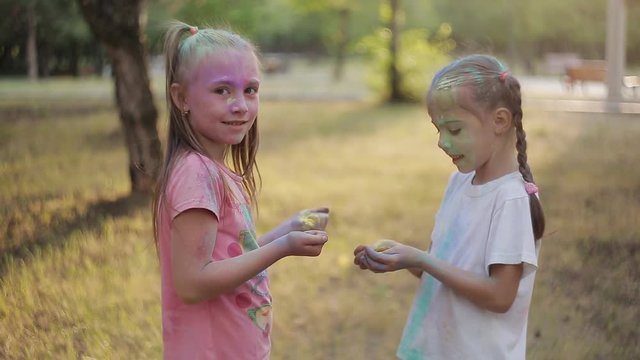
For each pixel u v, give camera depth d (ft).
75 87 78.33
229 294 7.23
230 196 7.23
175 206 6.88
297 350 12.60
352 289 15.61
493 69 7.57
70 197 22.68
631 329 13.04
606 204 21.72
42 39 55.11
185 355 7.13
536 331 13.04
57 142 35.78
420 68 65.51
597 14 128.57
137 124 22.65
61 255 16.37
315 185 26.61
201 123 7.24
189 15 49.32
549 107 53.26
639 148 32.19
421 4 117.91
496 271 7.46
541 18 131.85
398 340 13.08
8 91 70.64
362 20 113.60
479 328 7.63
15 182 25.00
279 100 66.59
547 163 29.17
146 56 22.94
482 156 7.57
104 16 21.93
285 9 110.32
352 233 19.83
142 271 15.65
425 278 8.15
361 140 39.70
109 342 12.17
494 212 7.57
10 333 12.17
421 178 28.40
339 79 114.52
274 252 6.95
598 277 15.62
